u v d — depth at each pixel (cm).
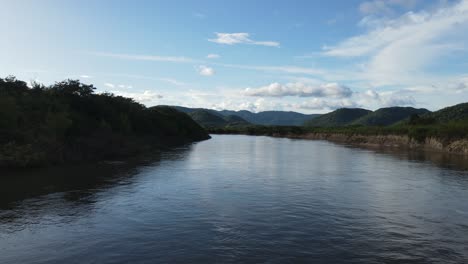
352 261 1214
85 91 5862
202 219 1705
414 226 1616
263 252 1289
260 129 17012
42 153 3544
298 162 4247
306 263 1195
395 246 1357
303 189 2466
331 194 2298
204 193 2311
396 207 1962
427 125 7744
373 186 2592
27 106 4434
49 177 2897
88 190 2373
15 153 3334
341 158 4772
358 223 1655
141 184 2616
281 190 2425
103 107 5869
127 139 5609
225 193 2316
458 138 6047
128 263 1193
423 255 1270
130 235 1470
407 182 2769
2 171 3180
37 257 1245
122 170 3375
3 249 1316
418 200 2136
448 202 2089
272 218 1728
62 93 5494
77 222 1647
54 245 1355
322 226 1603
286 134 14725
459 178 2969
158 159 4525
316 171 3409
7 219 1684
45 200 2066
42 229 1544
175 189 2439
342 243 1387
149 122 7781
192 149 6625
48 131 4022
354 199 2153
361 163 4128
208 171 3372
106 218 1712
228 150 6362
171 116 10244
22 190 2353
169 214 1791
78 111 5412
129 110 7194
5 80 5150
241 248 1327
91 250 1306
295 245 1361
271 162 4241
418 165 3916
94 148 4478
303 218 1730
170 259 1225
